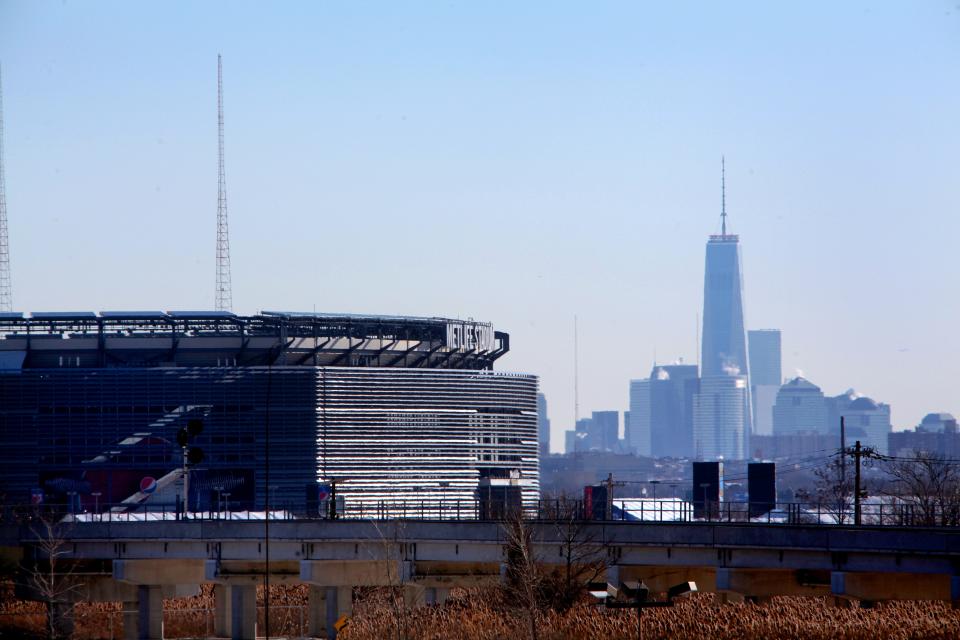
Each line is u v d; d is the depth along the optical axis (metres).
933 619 170.50
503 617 184.38
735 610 176.50
